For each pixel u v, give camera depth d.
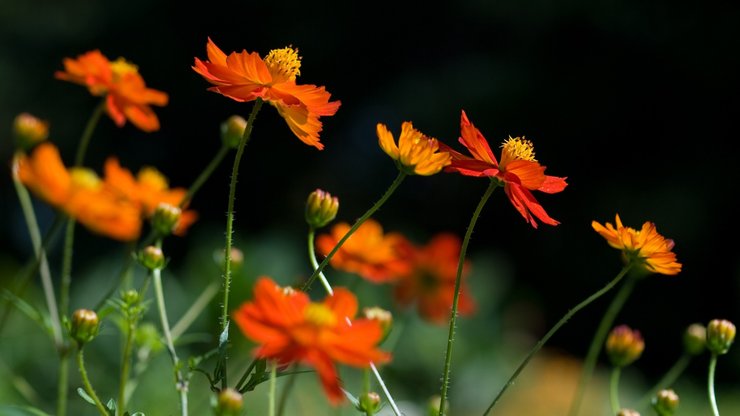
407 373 6.53
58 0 13.55
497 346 7.34
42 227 12.40
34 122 2.37
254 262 6.72
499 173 1.73
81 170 2.14
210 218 12.81
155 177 2.42
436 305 3.99
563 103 11.46
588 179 11.51
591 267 11.20
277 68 1.67
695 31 11.17
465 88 11.66
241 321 1.33
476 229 11.82
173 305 5.51
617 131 11.49
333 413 3.71
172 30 13.25
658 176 11.36
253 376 1.57
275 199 12.70
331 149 12.73
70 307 5.92
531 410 6.94
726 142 11.27
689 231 10.98
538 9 11.45
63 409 1.79
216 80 1.66
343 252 2.72
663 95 11.45
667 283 11.02
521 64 11.72
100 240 10.69
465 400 6.78
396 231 11.75
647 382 8.77
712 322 2.03
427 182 12.12
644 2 11.20
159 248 1.92
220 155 2.18
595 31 11.47
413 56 12.85
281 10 12.96
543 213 1.75
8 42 13.52
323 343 1.35
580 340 11.12
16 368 4.39
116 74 2.16
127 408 2.38
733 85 11.18
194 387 3.62
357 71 12.95
